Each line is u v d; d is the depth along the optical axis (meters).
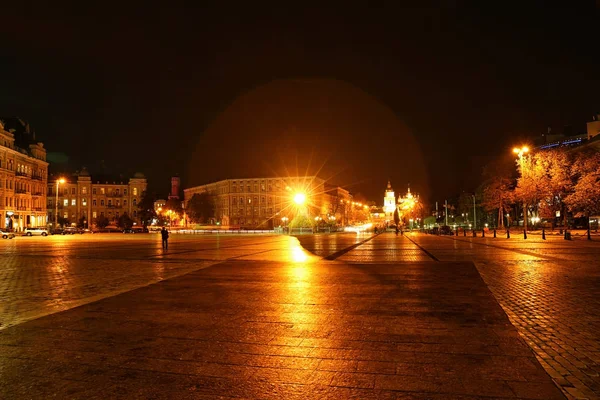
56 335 7.08
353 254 24.09
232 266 17.84
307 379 5.14
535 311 8.59
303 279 13.52
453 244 33.31
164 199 158.50
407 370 5.38
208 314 8.55
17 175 81.62
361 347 6.32
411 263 18.34
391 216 196.62
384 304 9.40
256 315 8.43
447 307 9.03
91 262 20.22
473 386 4.88
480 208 96.06
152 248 32.09
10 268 17.66
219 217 134.88
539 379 5.06
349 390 4.81
